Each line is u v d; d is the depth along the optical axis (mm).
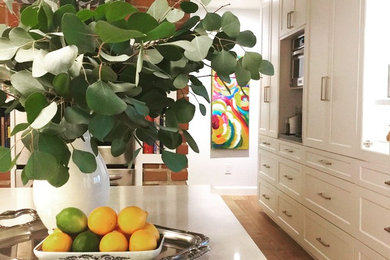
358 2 2494
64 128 772
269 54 4289
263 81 4480
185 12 914
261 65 912
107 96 679
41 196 1027
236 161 5535
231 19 866
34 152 738
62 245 828
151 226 903
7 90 982
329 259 2861
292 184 3598
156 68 869
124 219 863
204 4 858
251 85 5473
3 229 1084
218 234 1123
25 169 751
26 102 698
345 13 2664
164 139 938
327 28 2936
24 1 2193
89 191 1032
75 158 801
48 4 866
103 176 1077
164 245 986
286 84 3963
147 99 925
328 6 2918
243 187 5562
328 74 2902
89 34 722
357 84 2496
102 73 756
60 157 794
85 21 870
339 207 2711
